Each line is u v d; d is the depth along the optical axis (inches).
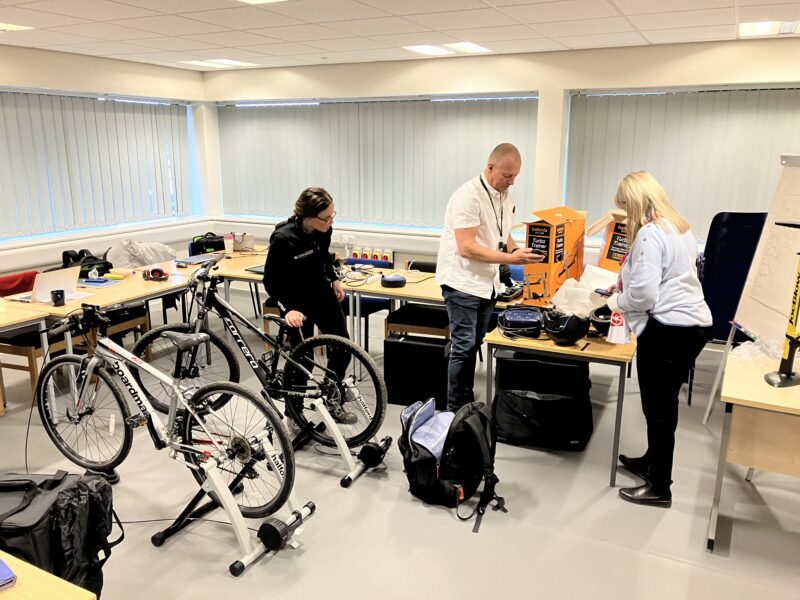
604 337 119.2
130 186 253.8
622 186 102.4
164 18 153.9
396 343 149.2
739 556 96.0
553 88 208.7
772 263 112.0
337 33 174.1
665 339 99.7
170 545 98.7
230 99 268.1
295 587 89.1
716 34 171.8
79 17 152.7
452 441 107.2
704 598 86.9
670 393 103.1
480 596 87.1
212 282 121.6
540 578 90.8
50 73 209.0
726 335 148.0
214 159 286.4
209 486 97.6
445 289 130.6
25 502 69.5
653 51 192.4
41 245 214.8
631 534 101.4
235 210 292.2
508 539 100.0
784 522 105.3
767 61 180.2
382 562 94.3
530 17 150.9
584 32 170.4
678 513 107.3
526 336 120.1
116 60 230.7
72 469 121.8
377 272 188.1
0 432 137.6
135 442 132.6
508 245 139.2
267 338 122.3
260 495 112.4
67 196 228.5
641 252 97.5
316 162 266.5
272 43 191.9
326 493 113.3
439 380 147.9
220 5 140.1
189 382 116.8
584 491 114.3
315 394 117.7
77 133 229.1
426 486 108.6
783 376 94.0
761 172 196.9
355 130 255.0
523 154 228.8
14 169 210.2
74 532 69.9
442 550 97.3
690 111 201.6
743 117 195.5
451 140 238.7
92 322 111.0
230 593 87.9
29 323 134.7
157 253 208.4
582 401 126.2
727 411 94.2
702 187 205.3
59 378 165.3
